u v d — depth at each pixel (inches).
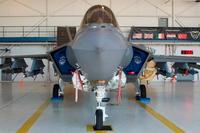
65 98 404.8
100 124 225.0
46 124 243.9
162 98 405.1
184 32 745.6
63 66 294.2
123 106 336.2
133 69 295.7
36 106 338.3
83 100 384.2
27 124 244.4
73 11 757.9
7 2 757.3
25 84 653.3
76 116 277.3
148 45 753.6
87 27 224.8
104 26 217.0
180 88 551.8
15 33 761.0
